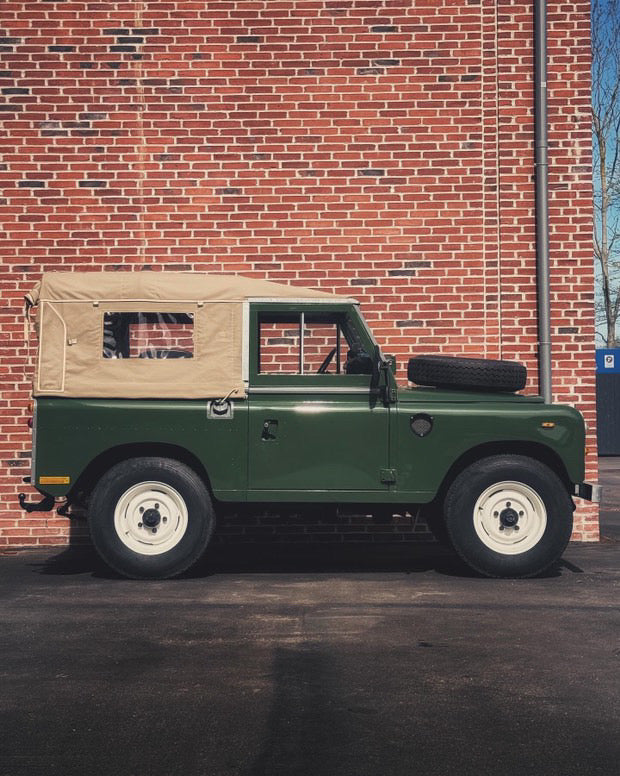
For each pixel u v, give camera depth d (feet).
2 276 34.53
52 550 33.37
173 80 34.91
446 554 31.99
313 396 26.96
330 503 27.32
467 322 34.76
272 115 34.96
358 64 35.04
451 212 34.88
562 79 35.01
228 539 34.17
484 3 35.09
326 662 17.88
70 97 34.83
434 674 17.08
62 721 14.64
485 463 26.94
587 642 19.42
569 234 34.81
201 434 26.66
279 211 34.86
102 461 27.53
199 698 15.71
